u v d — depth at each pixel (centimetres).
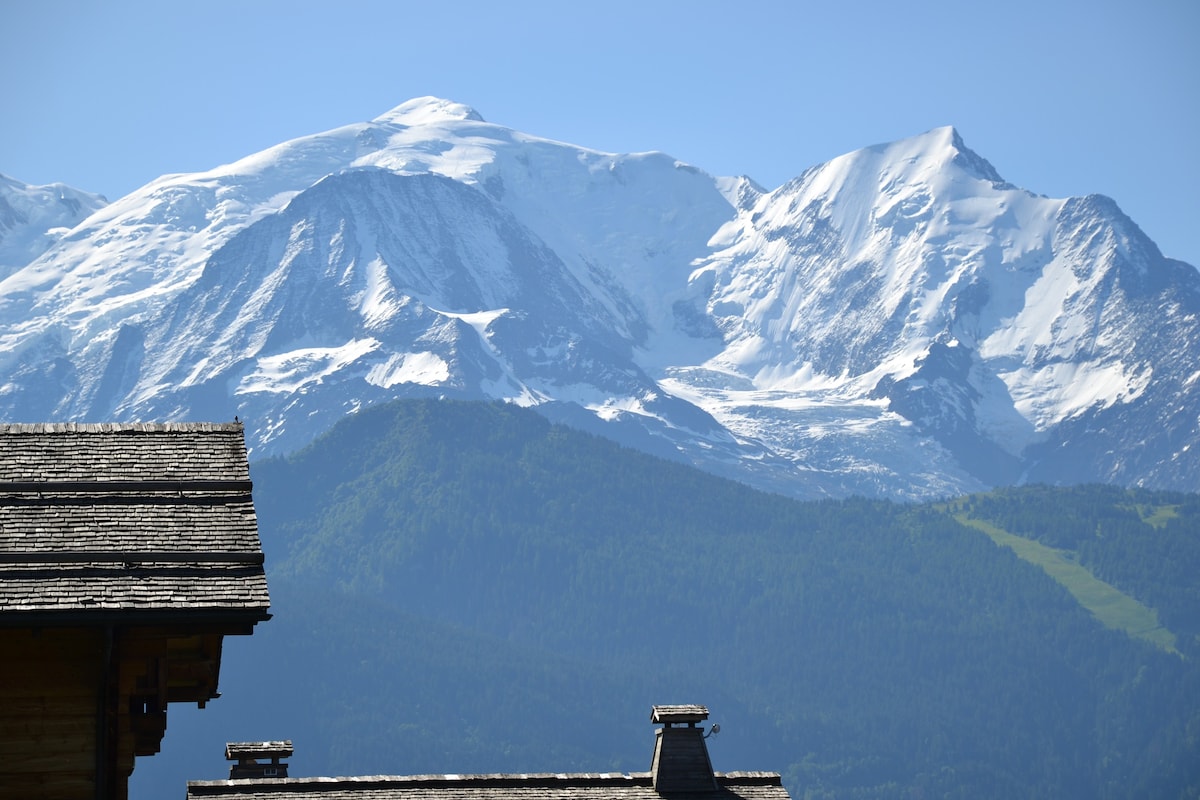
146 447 7400
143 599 6525
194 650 7281
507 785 10019
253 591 6656
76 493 7006
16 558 6600
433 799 9788
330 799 9744
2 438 7356
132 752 6725
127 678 6756
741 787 10212
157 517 6938
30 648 6694
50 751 6656
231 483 7156
